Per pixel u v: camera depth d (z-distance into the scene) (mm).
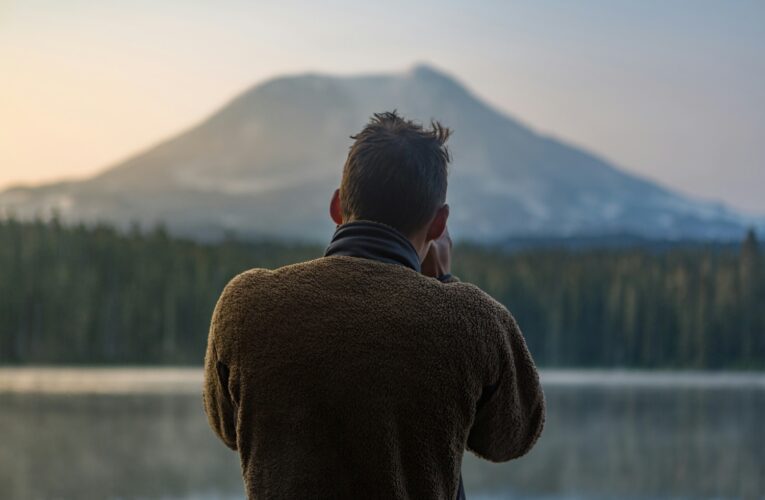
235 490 15852
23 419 28656
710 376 65125
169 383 48531
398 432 1424
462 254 72625
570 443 25672
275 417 1441
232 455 21344
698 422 31500
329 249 1556
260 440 1450
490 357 1466
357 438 1417
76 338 64312
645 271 71375
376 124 1597
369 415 1418
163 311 66250
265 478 1438
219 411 1539
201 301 66625
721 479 18906
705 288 69562
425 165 1557
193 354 66188
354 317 1451
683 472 19953
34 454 20766
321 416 1427
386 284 1479
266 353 1457
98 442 23484
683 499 16109
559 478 18766
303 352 1443
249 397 1458
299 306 1473
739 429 29359
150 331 65812
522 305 70500
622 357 70062
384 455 1414
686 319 68875
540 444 25359
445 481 1435
